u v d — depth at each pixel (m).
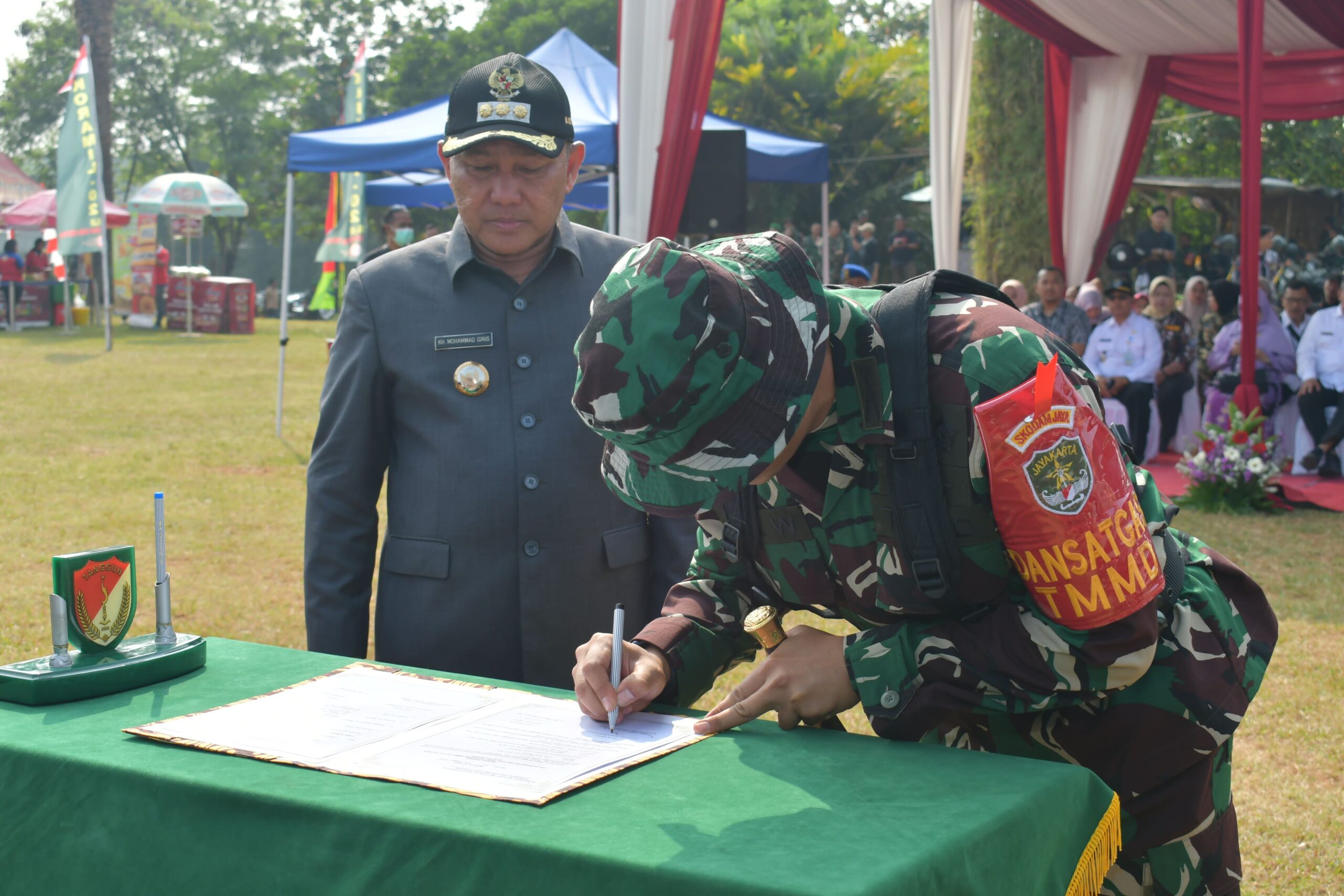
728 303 1.26
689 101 5.73
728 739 1.46
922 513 1.36
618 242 2.39
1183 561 1.54
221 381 14.33
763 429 1.26
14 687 1.58
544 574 2.20
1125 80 10.66
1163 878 1.55
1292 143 19.38
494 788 1.25
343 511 2.22
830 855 1.08
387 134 8.61
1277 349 8.81
